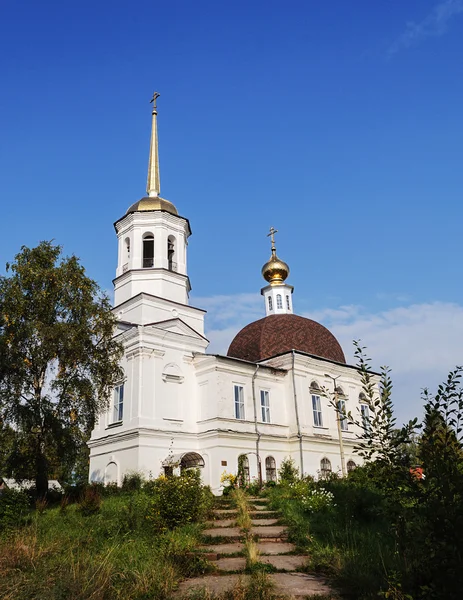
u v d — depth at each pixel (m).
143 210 37.12
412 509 7.75
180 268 37.25
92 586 9.60
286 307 50.03
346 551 12.09
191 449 33.34
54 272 24.14
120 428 32.38
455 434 7.52
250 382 36.84
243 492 22.69
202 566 11.78
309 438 37.81
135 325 33.06
